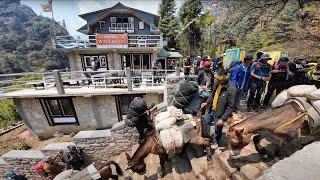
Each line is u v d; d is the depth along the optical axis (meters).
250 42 16.80
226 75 4.50
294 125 3.30
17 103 12.71
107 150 8.55
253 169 4.00
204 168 4.91
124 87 13.58
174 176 5.32
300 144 4.17
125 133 8.28
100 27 21.36
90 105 13.10
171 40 43.44
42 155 8.66
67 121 13.46
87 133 8.72
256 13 12.85
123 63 19.33
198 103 5.77
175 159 5.81
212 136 5.54
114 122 13.64
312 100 3.29
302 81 6.50
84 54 18.72
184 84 5.83
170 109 5.20
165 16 47.03
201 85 7.61
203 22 36.47
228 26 14.93
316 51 13.28
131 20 21.30
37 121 13.27
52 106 13.06
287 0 11.66
